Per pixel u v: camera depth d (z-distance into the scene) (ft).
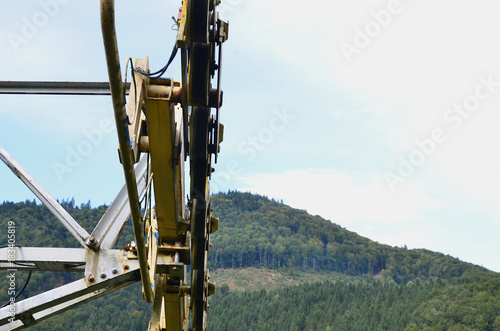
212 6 33.68
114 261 38.47
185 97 34.09
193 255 42.93
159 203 38.40
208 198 42.63
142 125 35.37
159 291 42.63
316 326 610.24
